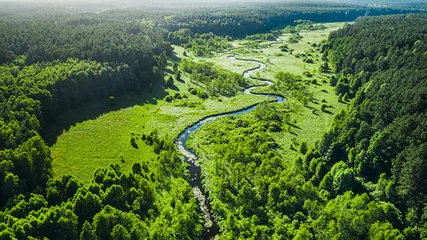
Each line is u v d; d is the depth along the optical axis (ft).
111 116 467.93
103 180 282.97
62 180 277.03
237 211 272.92
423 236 228.84
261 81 637.71
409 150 282.77
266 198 279.69
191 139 408.26
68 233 229.04
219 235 258.78
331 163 331.98
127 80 559.38
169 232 245.04
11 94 419.74
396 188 270.67
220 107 508.94
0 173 268.41
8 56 547.49
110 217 236.02
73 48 594.65
